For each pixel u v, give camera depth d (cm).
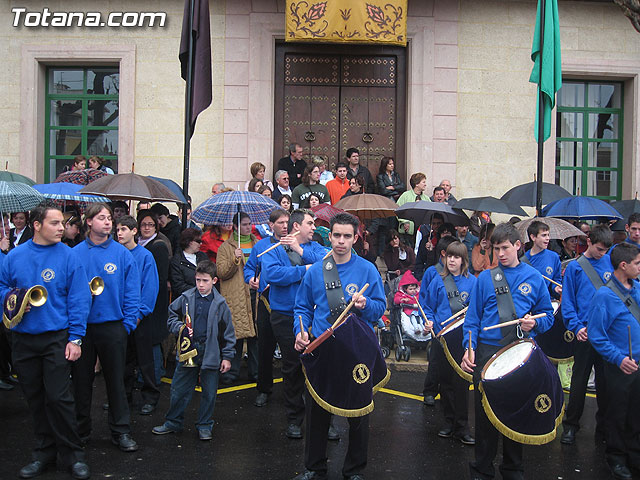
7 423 654
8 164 1216
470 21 1248
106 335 571
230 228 855
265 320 711
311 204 1029
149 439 612
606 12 1274
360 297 483
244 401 745
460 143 1247
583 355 628
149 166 1217
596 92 1315
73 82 1250
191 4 886
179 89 1216
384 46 1259
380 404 743
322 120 1258
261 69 1218
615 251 561
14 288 519
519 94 1259
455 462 570
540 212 925
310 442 501
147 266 670
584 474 554
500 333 520
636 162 1280
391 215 995
